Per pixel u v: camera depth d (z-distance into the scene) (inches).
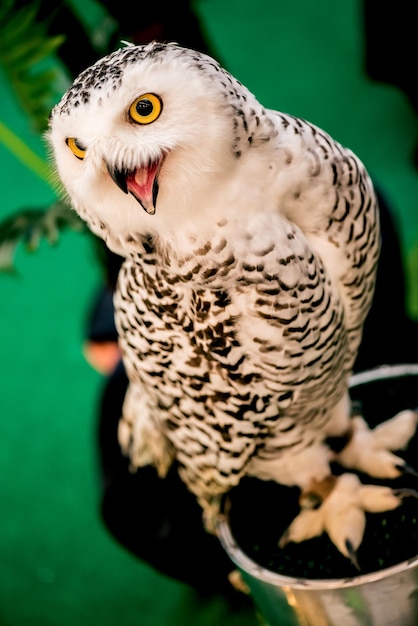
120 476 61.1
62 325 126.5
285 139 38.4
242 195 37.4
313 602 41.2
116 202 38.5
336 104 149.3
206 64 36.1
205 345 41.8
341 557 43.2
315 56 161.9
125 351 46.6
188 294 40.4
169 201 37.1
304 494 47.8
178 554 63.4
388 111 144.1
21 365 122.7
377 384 52.5
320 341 42.0
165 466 53.5
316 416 46.1
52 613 93.0
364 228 41.9
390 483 47.0
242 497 49.6
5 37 54.9
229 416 44.7
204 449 47.4
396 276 63.5
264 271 38.6
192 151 35.8
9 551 100.7
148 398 47.9
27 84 57.6
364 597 40.3
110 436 62.7
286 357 41.7
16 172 151.1
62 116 37.6
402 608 40.8
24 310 130.2
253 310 39.9
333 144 40.7
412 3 97.9
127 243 40.2
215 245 38.1
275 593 42.4
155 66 35.6
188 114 35.5
